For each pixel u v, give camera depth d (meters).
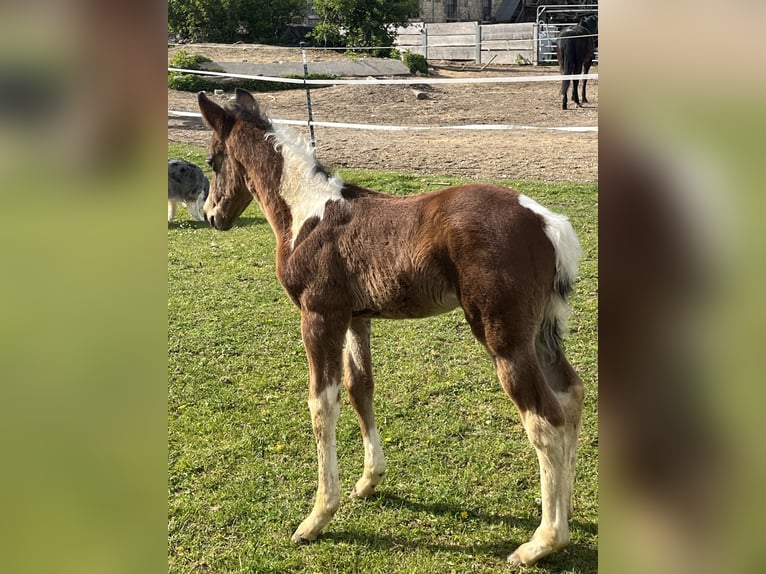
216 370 4.97
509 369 2.83
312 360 3.23
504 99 16.80
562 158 10.91
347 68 19.47
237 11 22.56
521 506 3.43
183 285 6.69
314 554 3.15
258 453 3.97
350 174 10.01
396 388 4.65
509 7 31.67
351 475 3.77
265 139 3.45
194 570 3.07
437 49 25.33
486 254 2.81
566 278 2.96
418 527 3.32
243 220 9.12
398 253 3.04
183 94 16.09
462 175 10.01
